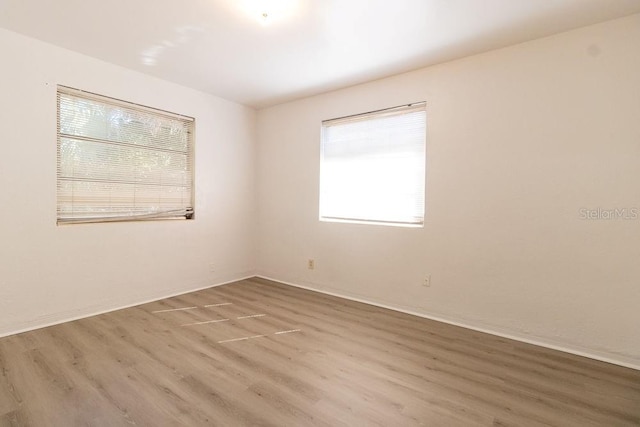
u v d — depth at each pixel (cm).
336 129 381
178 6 216
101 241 306
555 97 245
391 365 220
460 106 288
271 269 443
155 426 157
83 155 298
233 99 412
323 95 385
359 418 166
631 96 220
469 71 283
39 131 267
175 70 323
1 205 250
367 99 348
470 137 283
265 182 447
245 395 183
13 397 176
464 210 288
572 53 238
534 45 253
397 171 335
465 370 214
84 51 284
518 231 262
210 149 396
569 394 189
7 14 227
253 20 232
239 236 438
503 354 238
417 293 316
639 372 213
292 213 418
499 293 272
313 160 396
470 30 242
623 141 222
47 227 273
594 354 234
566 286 244
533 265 256
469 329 283
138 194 338
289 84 357
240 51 280
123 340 250
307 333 271
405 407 175
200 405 173
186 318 299
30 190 264
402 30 243
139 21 235
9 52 251
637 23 217
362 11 219
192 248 383
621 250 224
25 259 262
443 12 219
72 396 178
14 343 240
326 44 266
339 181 379
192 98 375
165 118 358
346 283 368
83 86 290
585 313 237
